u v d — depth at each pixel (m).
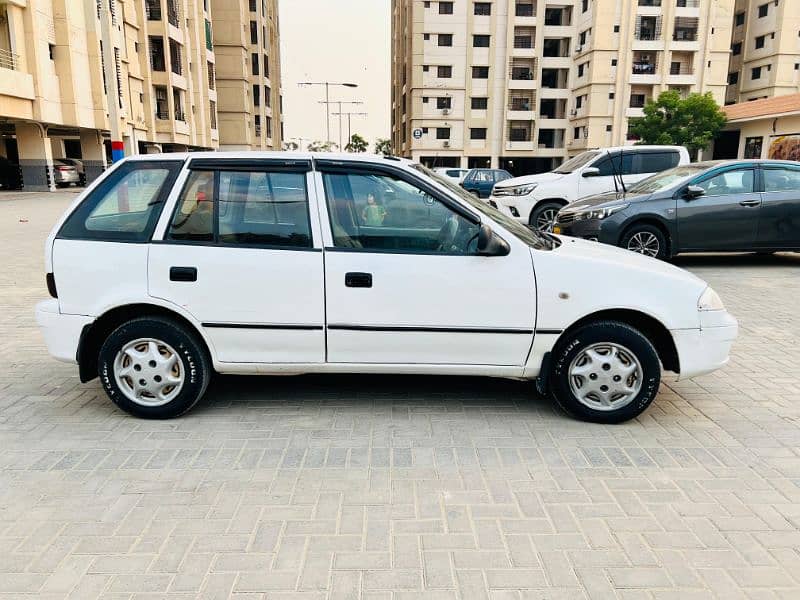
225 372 3.99
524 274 3.77
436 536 2.78
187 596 2.39
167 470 3.35
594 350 3.87
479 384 4.67
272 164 3.87
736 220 9.09
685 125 41.75
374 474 3.32
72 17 30.31
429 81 54.44
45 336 3.95
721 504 3.05
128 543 2.72
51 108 29.44
